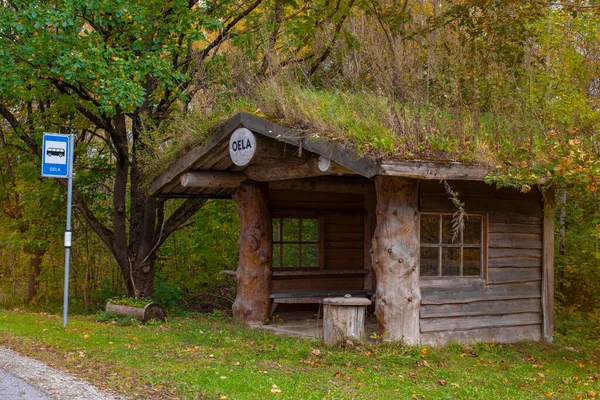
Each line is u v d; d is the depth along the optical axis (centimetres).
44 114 1385
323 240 1212
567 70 1149
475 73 1055
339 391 637
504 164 831
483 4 1180
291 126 847
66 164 1011
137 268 1373
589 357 895
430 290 883
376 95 955
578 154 792
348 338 834
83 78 1170
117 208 1372
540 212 1006
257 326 1081
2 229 1692
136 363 739
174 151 1090
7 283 1858
